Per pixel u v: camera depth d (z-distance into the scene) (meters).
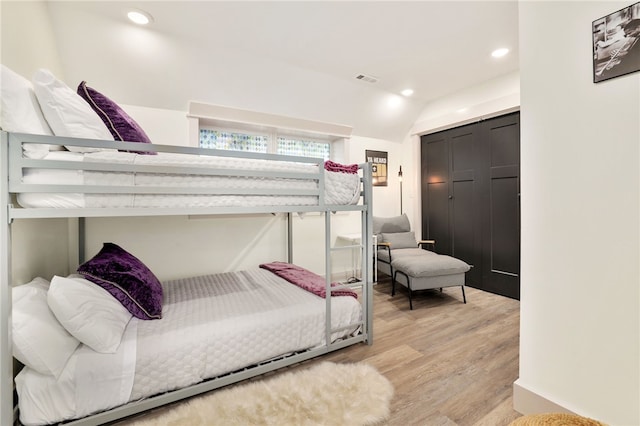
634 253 1.11
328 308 1.94
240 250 3.21
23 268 1.52
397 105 3.83
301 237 3.62
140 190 1.38
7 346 1.13
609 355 1.18
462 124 3.66
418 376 1.75
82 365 1.29
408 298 3.24
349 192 2.08
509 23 2.19
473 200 3.61
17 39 1.52
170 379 1.45
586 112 1.23
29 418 1.20
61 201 1.25
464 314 2.75
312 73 2.96
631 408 1.13
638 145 1.09
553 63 1.33
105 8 1.95
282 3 1.93
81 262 2.44
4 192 1.13
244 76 2.76
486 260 3.48
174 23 2.12
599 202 1.20
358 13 2.05
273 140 3.48
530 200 1.43
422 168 4.29
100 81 2.39
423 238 4.30
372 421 1.37
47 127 1.39
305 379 1.68
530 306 1.44
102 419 1.30
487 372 1.79
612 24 1.14
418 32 2.29
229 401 1.49
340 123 3.70
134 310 1.64
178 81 2.60
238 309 1.84
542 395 1.38
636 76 1.09
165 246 2.84
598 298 1.21
